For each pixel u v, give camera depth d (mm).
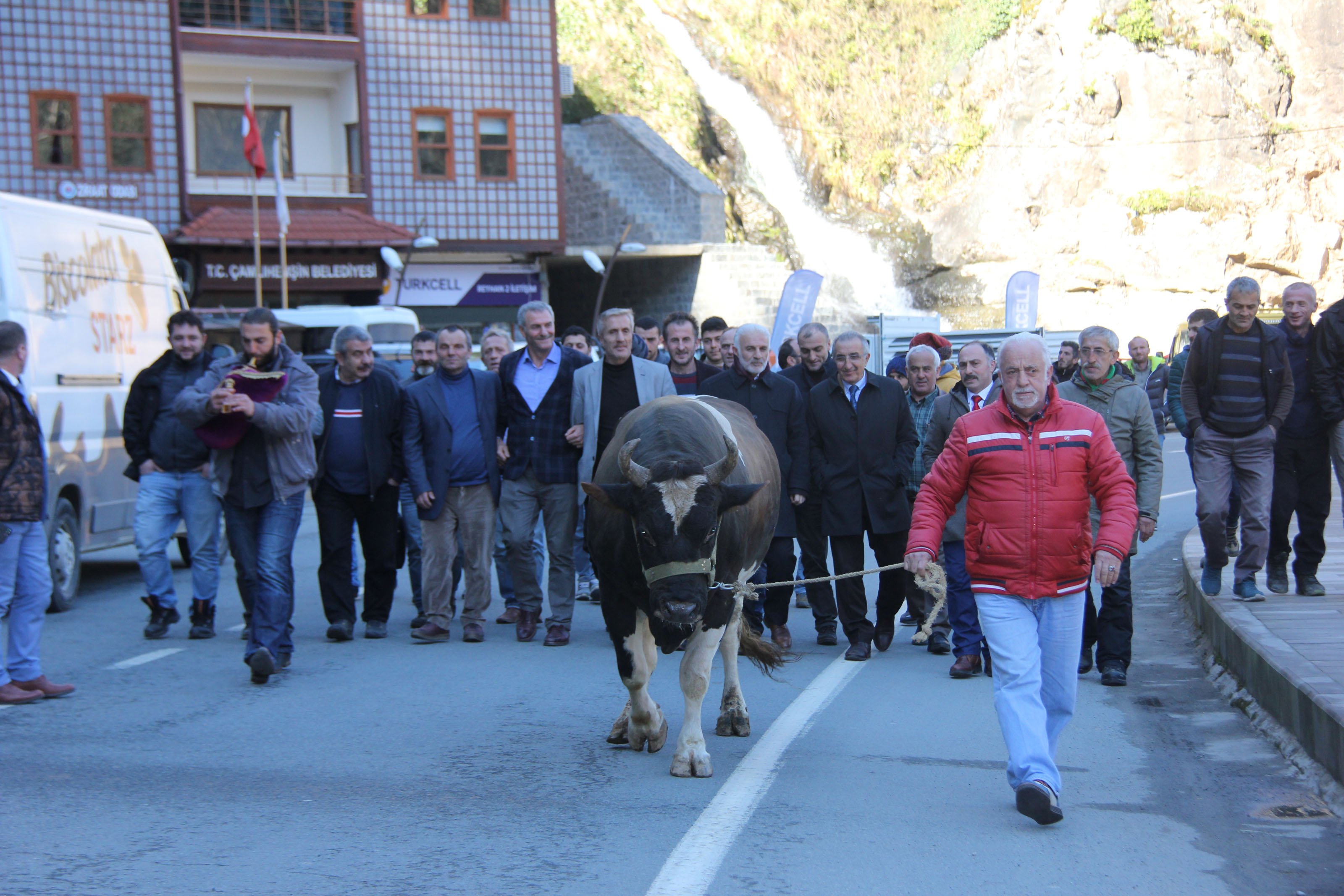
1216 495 8961
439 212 32906
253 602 8039
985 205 47500
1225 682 7699
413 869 4676
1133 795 5648
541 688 7863
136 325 12719
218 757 6273
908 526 8930
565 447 9266
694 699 6027
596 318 32031
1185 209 45844
